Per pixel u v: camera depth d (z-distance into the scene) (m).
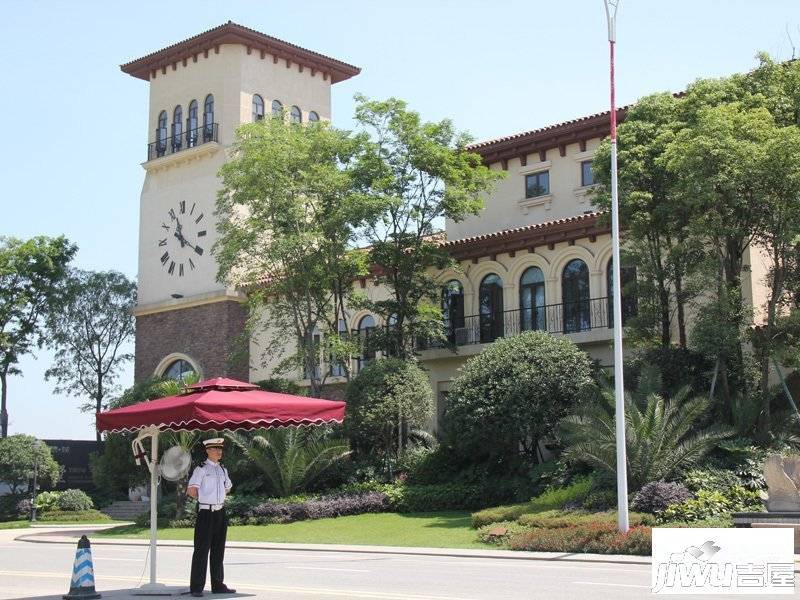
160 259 42.06
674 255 23.48
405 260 31.31
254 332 38.38
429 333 30.75
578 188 32.25
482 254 31.75
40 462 40.84
